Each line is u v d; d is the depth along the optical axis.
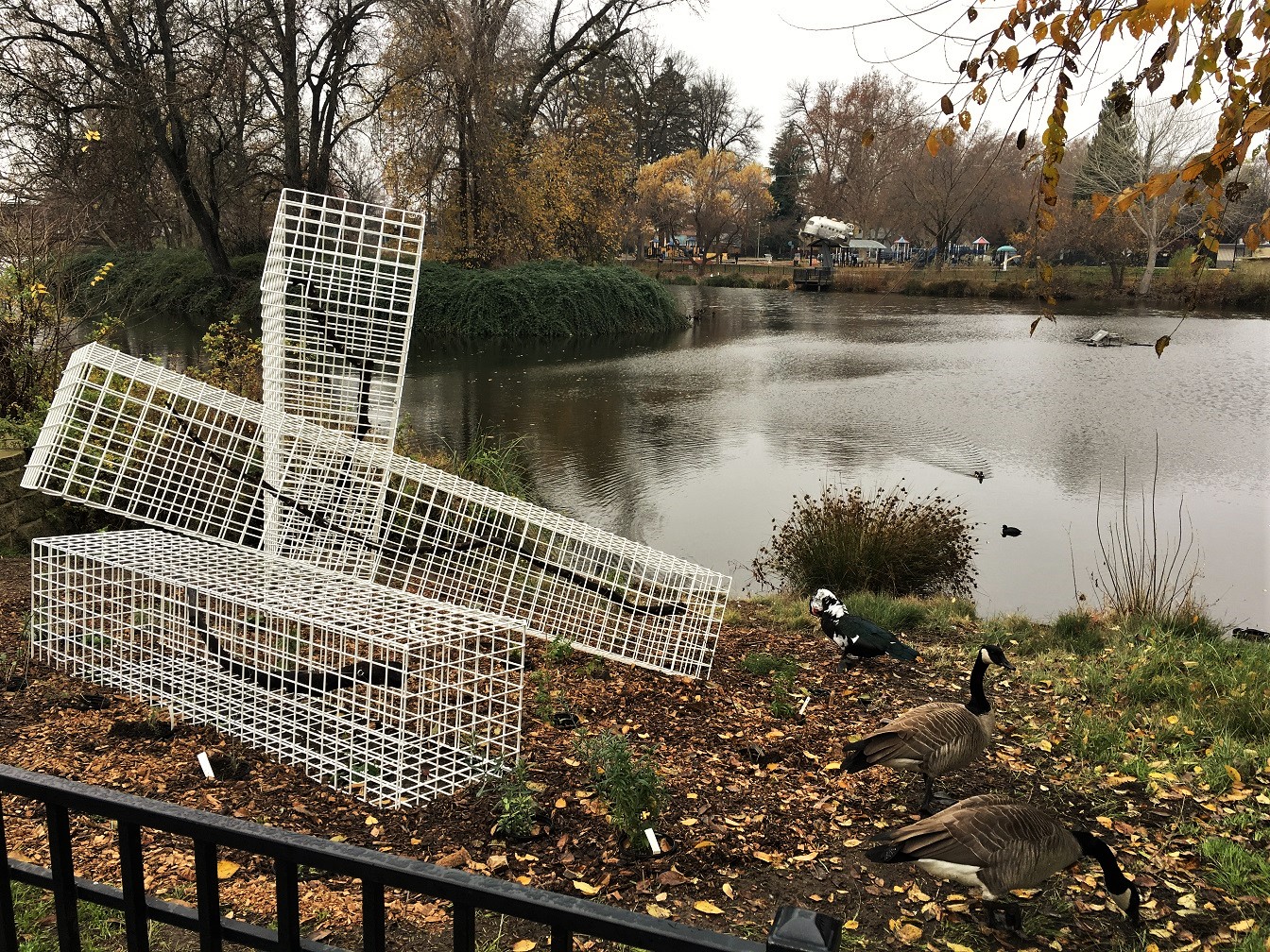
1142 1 2.73
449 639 4.45
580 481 14.67
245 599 4.77
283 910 1.57
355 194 35.16
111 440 6.13
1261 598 9.91
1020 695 6.56
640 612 6.93
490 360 28.36
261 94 29.22
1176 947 3.64
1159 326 37.44
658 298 36.88
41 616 5.63
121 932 3.19
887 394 22.66
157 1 23.69
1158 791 4.93
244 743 4.71
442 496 8.49
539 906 1.36
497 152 33.75
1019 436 17.88
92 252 33.00
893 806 4.79
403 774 4.39
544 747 5.14
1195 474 15.01
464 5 30.92
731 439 17.70
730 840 4.29
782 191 86.44
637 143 69.31
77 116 23.36
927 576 10.39
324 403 6.73
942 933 3.72
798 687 6.65
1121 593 9.06
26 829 3.82
